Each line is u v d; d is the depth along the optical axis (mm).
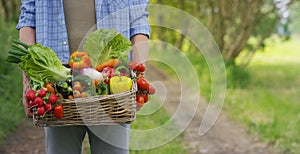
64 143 2771
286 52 24078
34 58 2361
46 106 2279
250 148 5941
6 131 6086
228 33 13086
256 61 19609
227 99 9070
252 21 12258
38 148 5656
